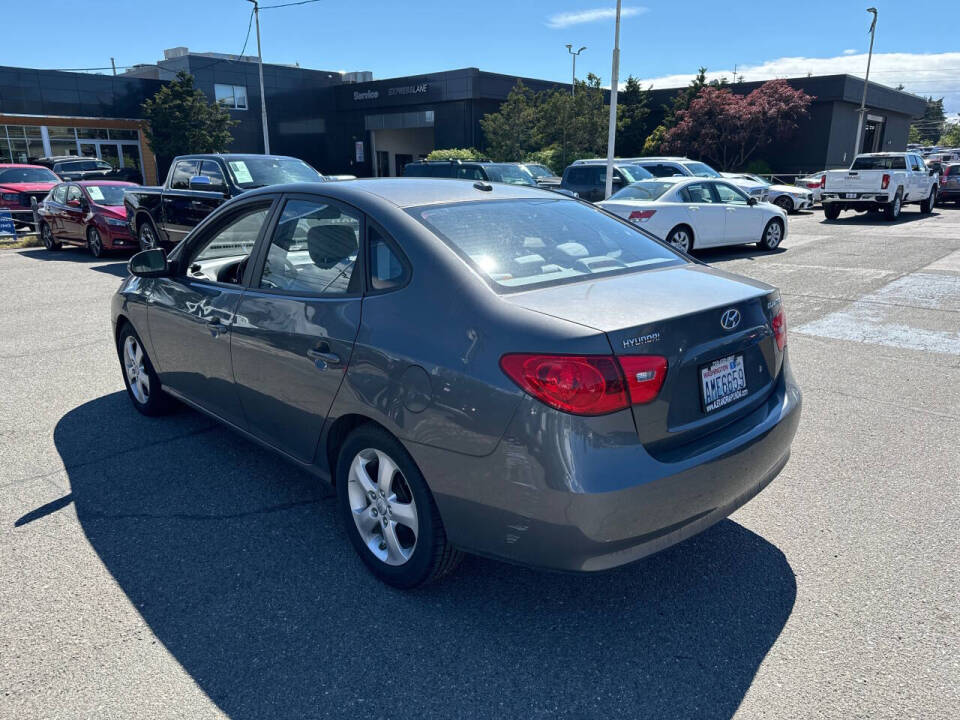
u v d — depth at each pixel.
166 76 42.25
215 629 2.71
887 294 8.98
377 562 2.98
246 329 3.41
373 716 2.28
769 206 13.62
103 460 4.23
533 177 18.70
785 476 3.95
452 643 2.62
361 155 46.16
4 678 2.45
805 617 2.74
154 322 4.31
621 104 42.78
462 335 2.50
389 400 2.67
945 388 5.39
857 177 19.94
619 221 3.65
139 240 12.41
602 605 2.84
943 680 2.39
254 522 3.51
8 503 3.71
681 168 19.61
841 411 4.93
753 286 2.99
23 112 35.06
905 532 3.35
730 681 2.41
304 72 45.59
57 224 14.69
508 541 2.46
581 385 2.26
